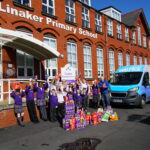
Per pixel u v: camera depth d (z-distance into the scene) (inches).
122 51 858.1
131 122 318.0
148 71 514.3
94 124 311.3
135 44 977.5
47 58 446.0
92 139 238.7
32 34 470.3
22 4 445.7
